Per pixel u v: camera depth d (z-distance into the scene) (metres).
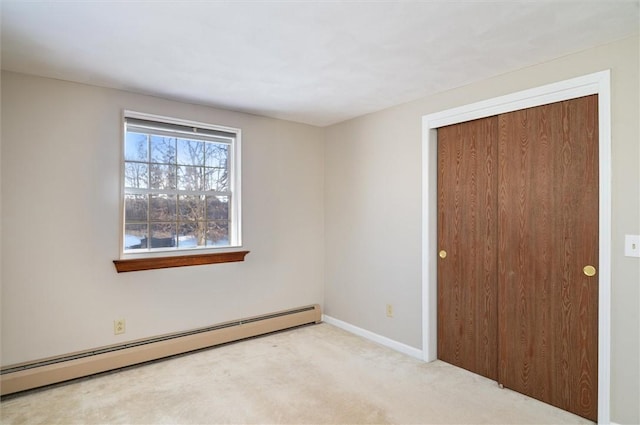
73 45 2.04
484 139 2.65
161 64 2.31
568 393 2.21
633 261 1.92
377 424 2.06
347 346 3.27
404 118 3.13
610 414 1.99
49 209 2.51
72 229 2.59
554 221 2.27
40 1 1.60
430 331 2.96
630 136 1.92
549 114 2.29
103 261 2.71
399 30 1.87
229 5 1.63
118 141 2.78
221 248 3.31
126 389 2.43
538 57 2.20
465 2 1.61
